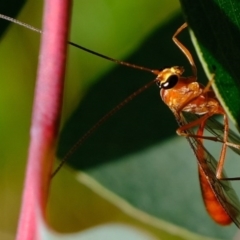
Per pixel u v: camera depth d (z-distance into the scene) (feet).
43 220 0.22
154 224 0.30
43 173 0.24
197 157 0.30
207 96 0.32
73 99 0.33
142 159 0.30
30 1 0.33
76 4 0.33
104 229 0.21
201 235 0.30
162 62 0.31
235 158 0.32
